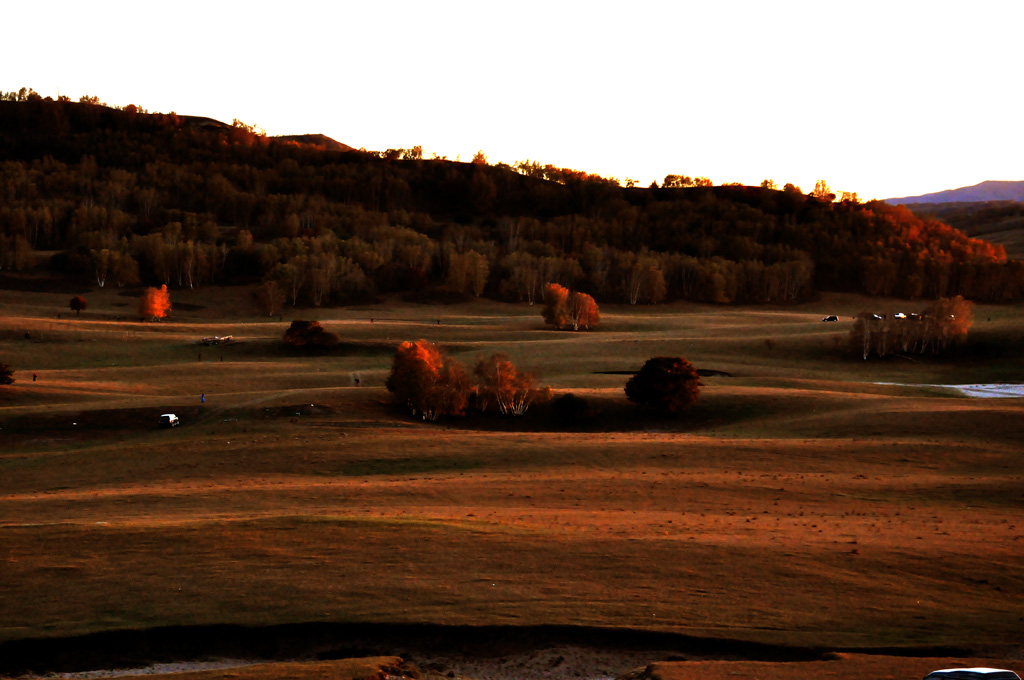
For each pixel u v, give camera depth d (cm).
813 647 2906
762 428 8475
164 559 3756
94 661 2947
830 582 3484
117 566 3669
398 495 5403
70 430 8356
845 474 6222
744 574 3569
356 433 7925
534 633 3042
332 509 4972
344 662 2825
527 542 4000
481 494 5456
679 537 4159
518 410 9719
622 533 4259
